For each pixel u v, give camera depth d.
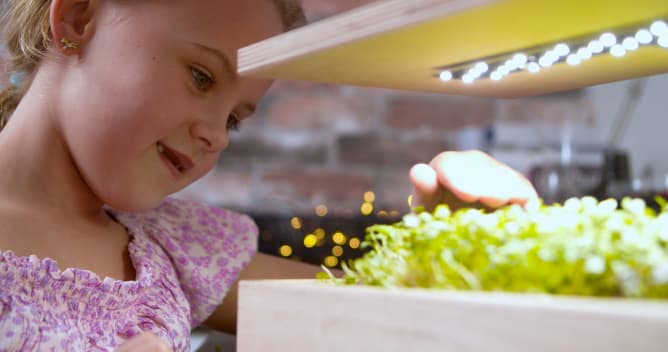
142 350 0.48
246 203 1.52
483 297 0.36
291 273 0.80
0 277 0.57
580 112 1.59
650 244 0.37
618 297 0.37
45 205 0.63
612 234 0.39
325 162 1.55
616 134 1.59
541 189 1.32
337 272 0.79
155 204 0.63
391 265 0.44
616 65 0.50
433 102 1.57
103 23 0.61
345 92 1.55
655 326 0.28
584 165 1.45
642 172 1.56
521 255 0.38
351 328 0.40
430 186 0.52
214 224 0.78
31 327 0.56
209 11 0.61
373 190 1.55
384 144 1.56
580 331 0.31
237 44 0.62
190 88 0.61
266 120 1.54
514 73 0.51
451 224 0.44
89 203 0.66
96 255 0.65
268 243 1.29
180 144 0.62
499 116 1.58
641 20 0.41
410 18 0.39
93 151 0.60
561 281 0.38
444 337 0.36
